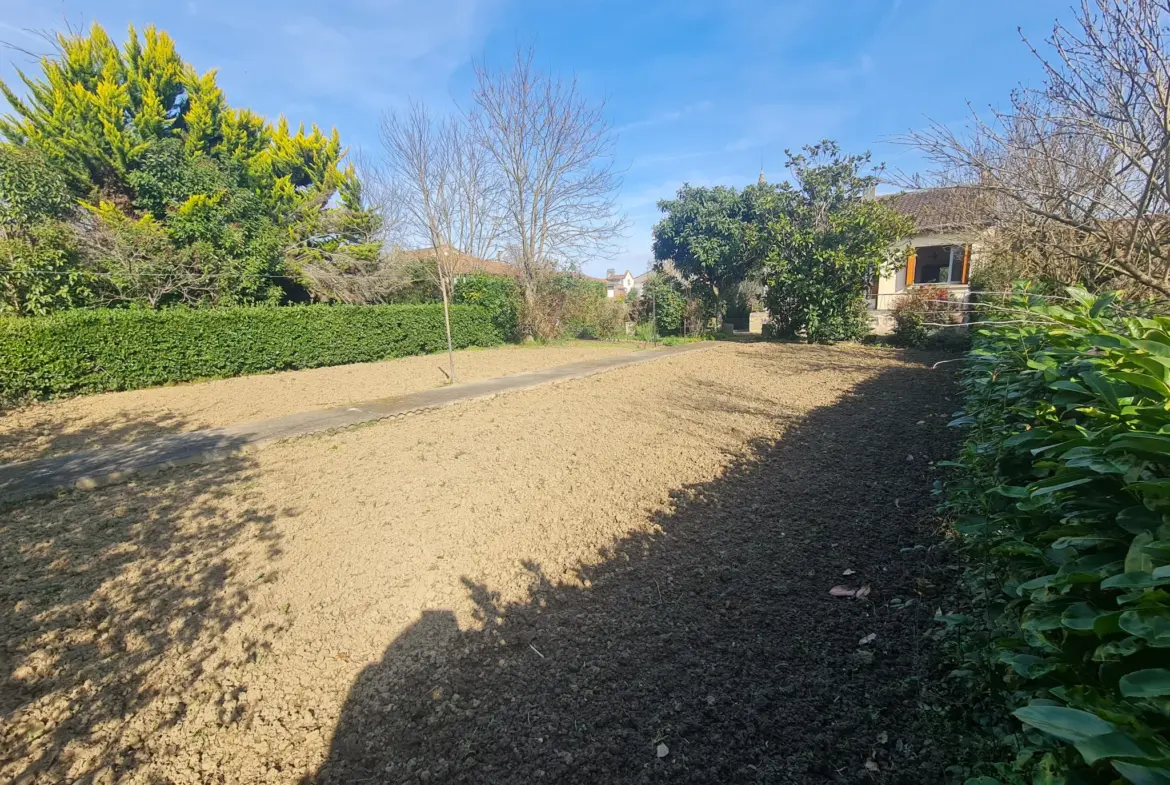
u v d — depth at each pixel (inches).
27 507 175.9
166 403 323.6
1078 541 53.7
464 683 96.5
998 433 106.0
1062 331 103.7
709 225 828.6
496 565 136.7
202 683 98.7
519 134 722.2
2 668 102.0
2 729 88.0
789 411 285.4
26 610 119.8
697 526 150.9
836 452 207.0
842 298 618.5
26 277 350.6
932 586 111.7
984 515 88.7
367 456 223.8
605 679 94.7
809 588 117.0
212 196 510.6
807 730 80.4
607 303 793.6
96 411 302.2
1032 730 56.2
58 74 540.4
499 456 221.0
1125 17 112.3
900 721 79.9
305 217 683.4
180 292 461.1
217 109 649.6
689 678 93.1
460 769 78.8
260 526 159.8
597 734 83.1
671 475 192.7
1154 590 42.0
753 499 166.7
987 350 174.6
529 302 711.1
